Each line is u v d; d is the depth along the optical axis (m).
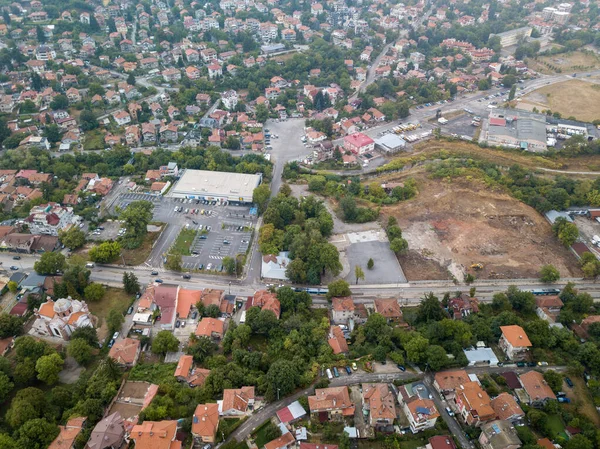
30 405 133.38
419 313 176.12
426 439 131.75
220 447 127.94
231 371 146.62
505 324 170.00
